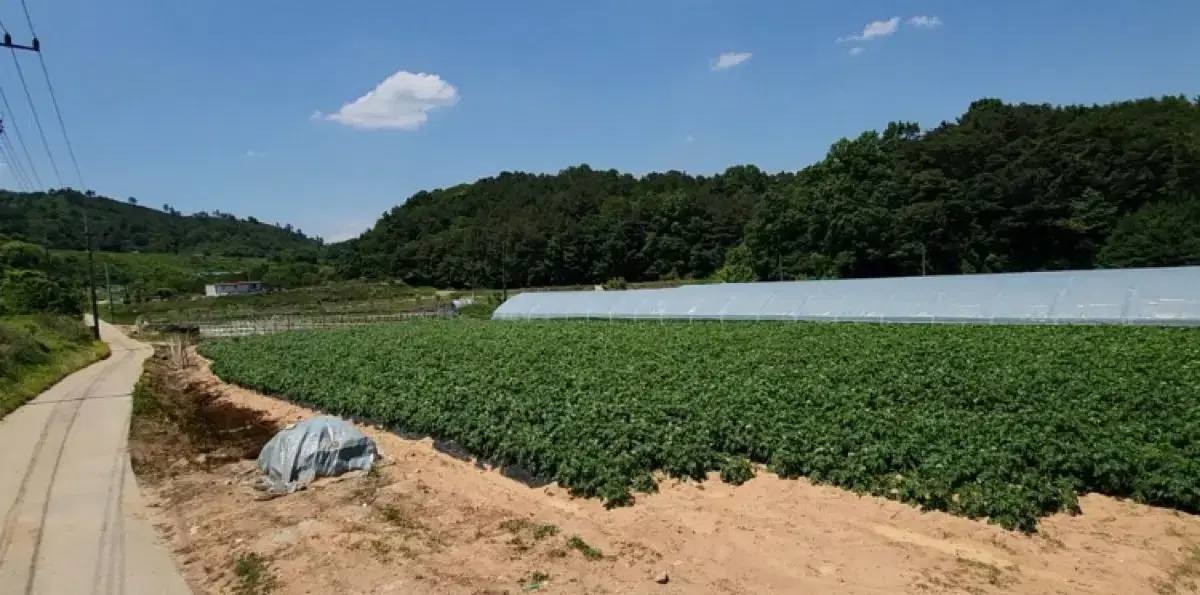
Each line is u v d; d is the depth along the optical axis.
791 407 16.34
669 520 11.55
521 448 14.43
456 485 14.44
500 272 110.00
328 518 12.61
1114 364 19.88
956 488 11.45
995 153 71.19
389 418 19.69
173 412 26.09
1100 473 11.64
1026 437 13.00
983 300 33.66
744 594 8.98
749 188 124.75
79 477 16.02
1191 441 12.78
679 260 104.38
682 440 14.32
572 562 10.20
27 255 76.50
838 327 33.56
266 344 42.81
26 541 12.00
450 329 44.53
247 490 14.70
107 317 90.81
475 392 20.23
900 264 67.75
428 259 119.25
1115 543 9.91
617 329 38.50
